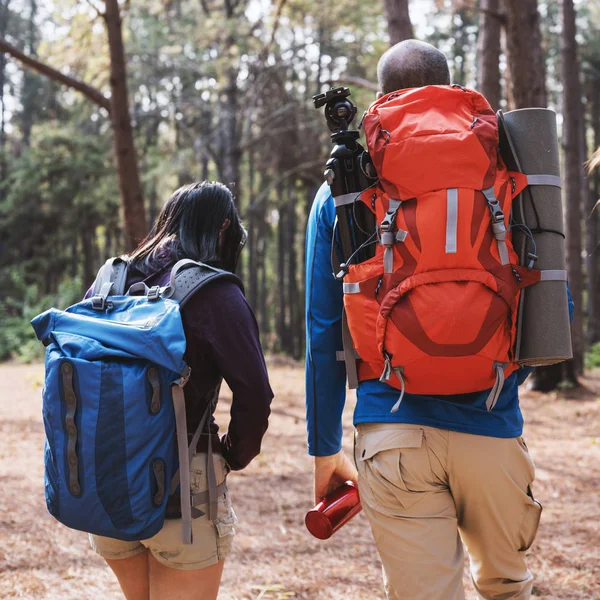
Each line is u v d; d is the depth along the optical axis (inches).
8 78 1562.5
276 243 1578.5
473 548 76.3
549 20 1126.4
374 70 778.8
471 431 68.9
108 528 65.7
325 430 77.0
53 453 66.2
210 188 79.8
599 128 1244.5
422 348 64.2
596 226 1122.7
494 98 428.8
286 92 855.1
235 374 71.1
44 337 72.0
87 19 409.7
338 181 71.3
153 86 916.0
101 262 1566.2
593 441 282.0
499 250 66.4
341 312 76.2
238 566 146.3
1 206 1245.1
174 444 68.9
